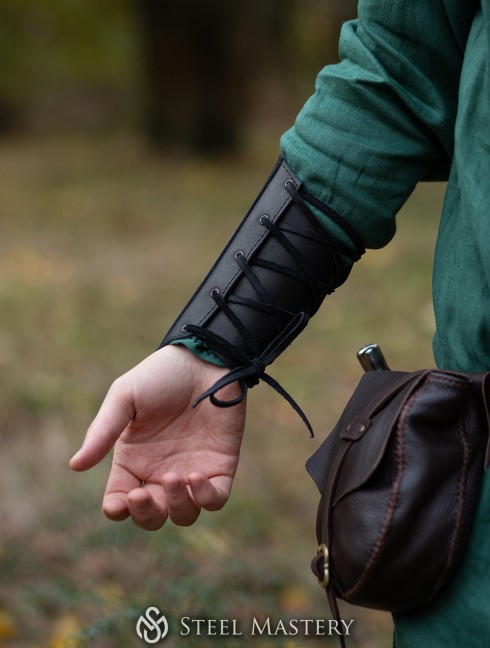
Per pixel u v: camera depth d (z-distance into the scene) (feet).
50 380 15.94
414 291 22.36
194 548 10.34
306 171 4.98
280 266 4.98
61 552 11.19
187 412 5.01
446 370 4.34
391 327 19.89
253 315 4.97
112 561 10.98
